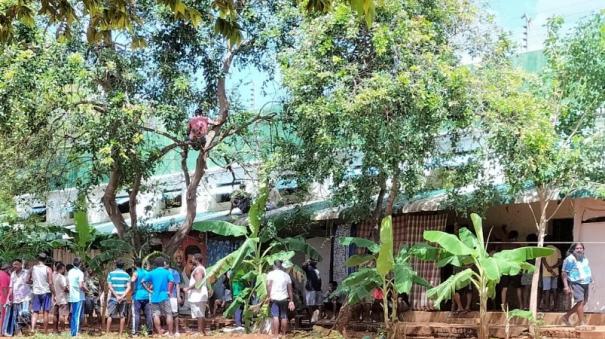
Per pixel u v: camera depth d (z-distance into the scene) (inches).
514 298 677.3
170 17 698.8
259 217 659.4
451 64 604.7
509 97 584.1
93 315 834.2
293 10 693.9
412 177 590.2
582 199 645.3
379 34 567.2
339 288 631.8
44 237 902.4
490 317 637.9
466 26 623.8
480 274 559.2
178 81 698.8
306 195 730.2
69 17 291.6
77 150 700.7
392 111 581.9
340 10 573.6
